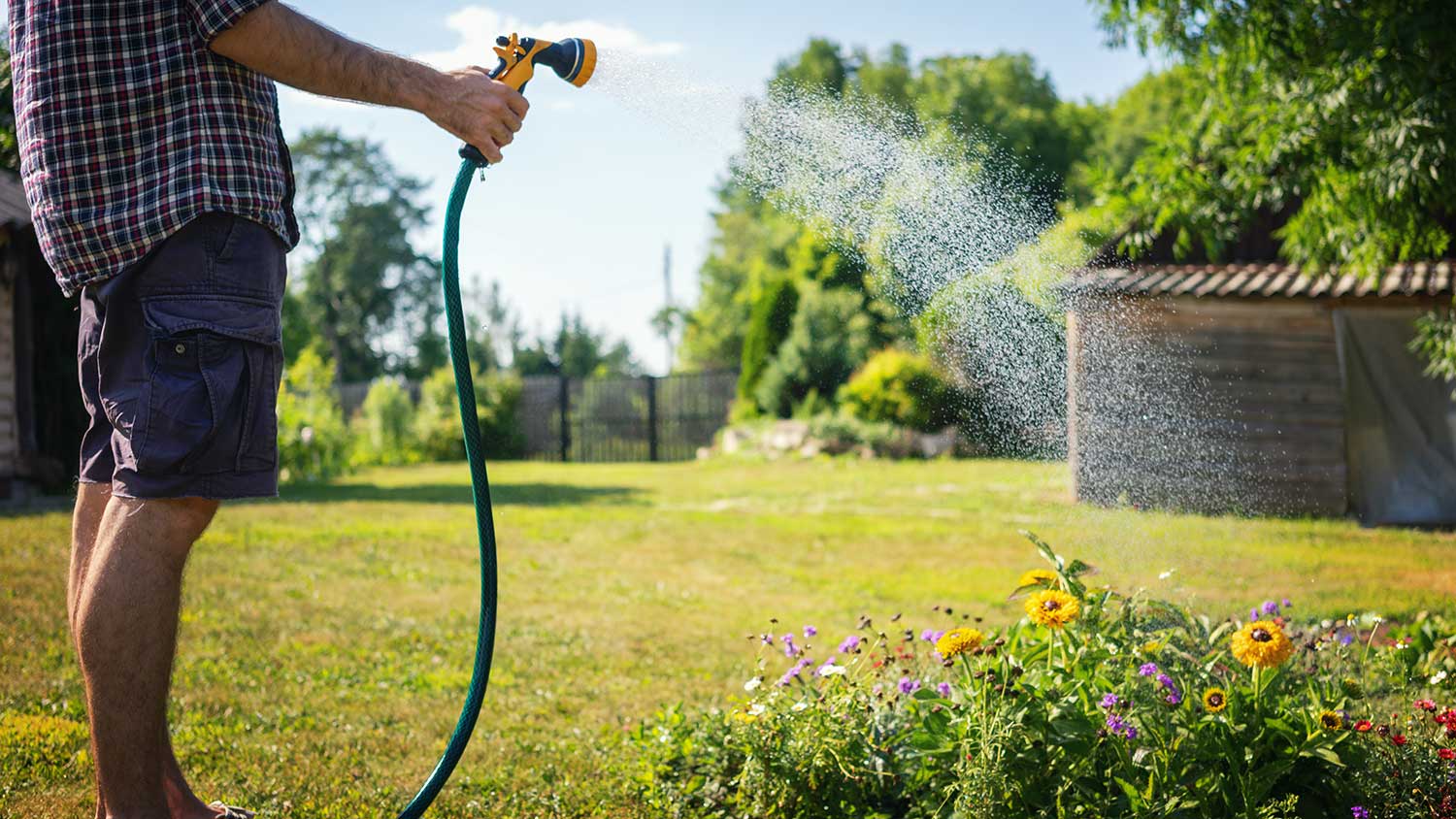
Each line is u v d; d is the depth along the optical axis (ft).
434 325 177.27
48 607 17.31
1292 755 7.52
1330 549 26.71
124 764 6.06
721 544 29.40
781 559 26.81
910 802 8.80
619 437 84.33
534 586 22.53
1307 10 21.72
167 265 6.08
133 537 6.03
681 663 15.49
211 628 16.99
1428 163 19.95
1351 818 7.64
